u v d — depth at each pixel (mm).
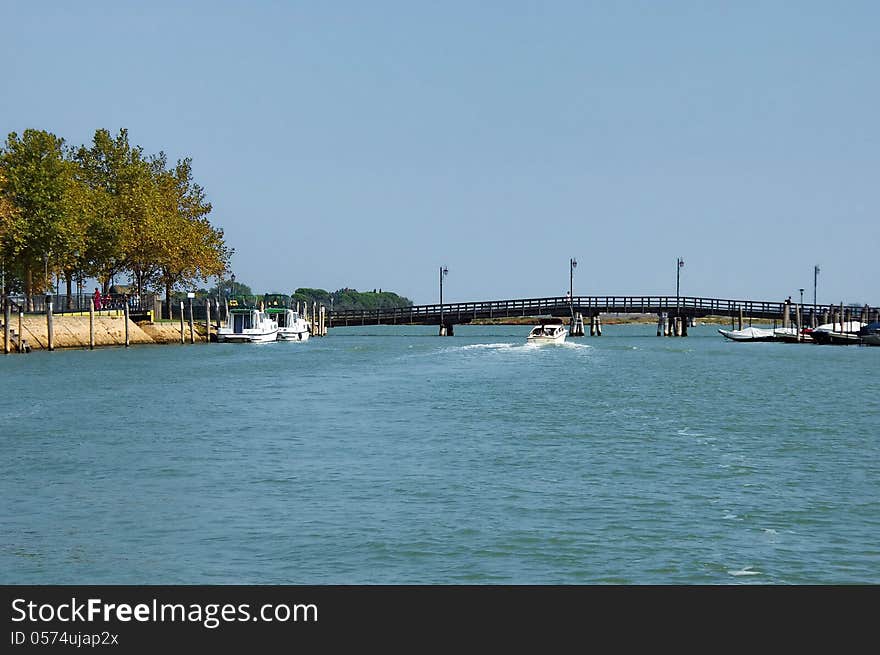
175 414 46469
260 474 30203
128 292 131500
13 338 96812
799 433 40688
